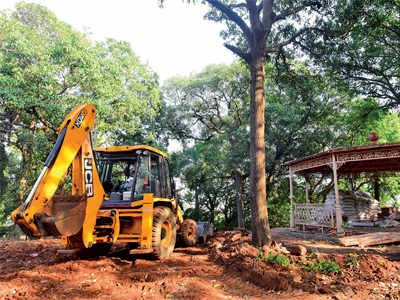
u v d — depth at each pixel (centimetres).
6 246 950
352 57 1619
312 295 468
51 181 503
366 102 2133
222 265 659
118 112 2042
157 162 824
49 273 559
